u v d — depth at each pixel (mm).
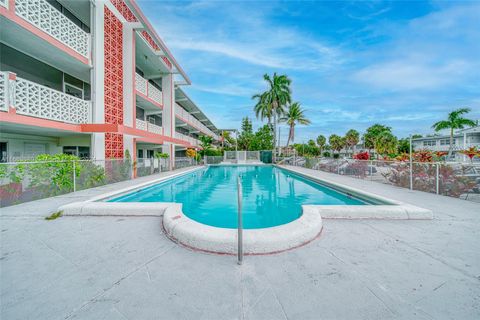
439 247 3389
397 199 6785
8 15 6742
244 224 5695
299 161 24047
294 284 2430
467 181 6980
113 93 11766
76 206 5230
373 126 49406
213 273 2664
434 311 2012
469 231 4098
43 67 9945
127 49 12938
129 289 2346
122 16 12742
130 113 12922
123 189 8562
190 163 24781
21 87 7250
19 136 9945
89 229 4250
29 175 6711
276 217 6312
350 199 8570
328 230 4152
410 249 3318
